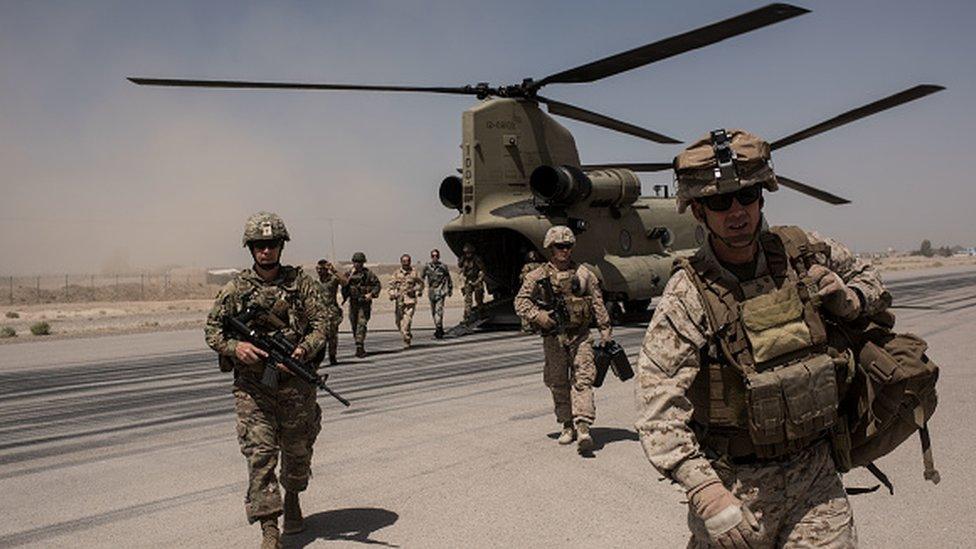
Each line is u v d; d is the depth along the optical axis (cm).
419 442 741
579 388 674
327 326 504
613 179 1878
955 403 788
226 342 473
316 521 526
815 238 271
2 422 979
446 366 1313
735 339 251
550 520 504
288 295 497
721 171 248
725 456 258
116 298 8669
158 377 1387
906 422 261
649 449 245
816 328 253
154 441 812
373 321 2669
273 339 478
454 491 577
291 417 488
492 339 1744
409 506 548
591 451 678
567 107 1552
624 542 460
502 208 1753
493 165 1770
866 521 478
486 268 1964
